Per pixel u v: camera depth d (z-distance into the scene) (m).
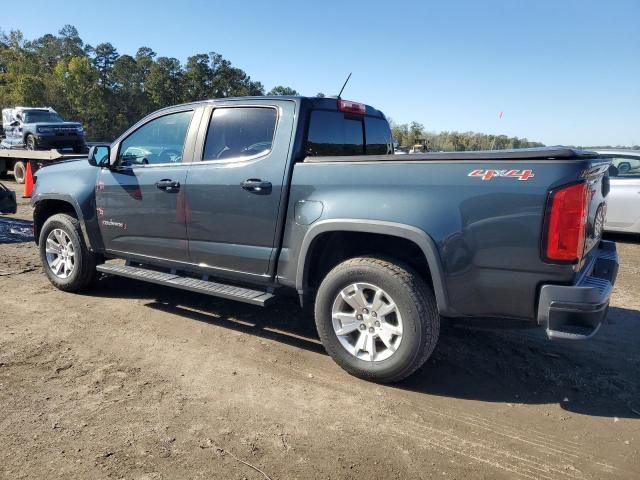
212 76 94.44
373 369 3.50
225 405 3.23
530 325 3.21
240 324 4.66
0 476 2.49
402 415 3.18
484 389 3.55
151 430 2.92
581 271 3.18
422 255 3.62
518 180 2.99
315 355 4.04
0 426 2.92
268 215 3.88
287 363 3.88
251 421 3.06
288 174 3.80
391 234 3.32
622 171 9.27
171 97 93.25
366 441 2.89
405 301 3.31
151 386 3.45
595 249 3.75
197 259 4.40
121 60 97.69
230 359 3.92
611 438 2.99
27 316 4.68
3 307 4.89
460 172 3.16
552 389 3.58
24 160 17.50
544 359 4.07
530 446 2.89
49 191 5.39
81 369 3.66
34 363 3.73
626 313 5.32
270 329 4.57
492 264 3.09
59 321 4.59
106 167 4.97
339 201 3.53
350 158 3.54
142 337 4.29
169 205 4.46
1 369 3.62
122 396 3.30
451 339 4.42
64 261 5.42
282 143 3.88
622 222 9.20
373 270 3.41
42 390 3.34
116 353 3.96
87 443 2.78
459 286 3.20
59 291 5.48
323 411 3.20
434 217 3.20
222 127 4.25
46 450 2.71
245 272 4.11
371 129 4.93
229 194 4.07
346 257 3.97
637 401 3.44
